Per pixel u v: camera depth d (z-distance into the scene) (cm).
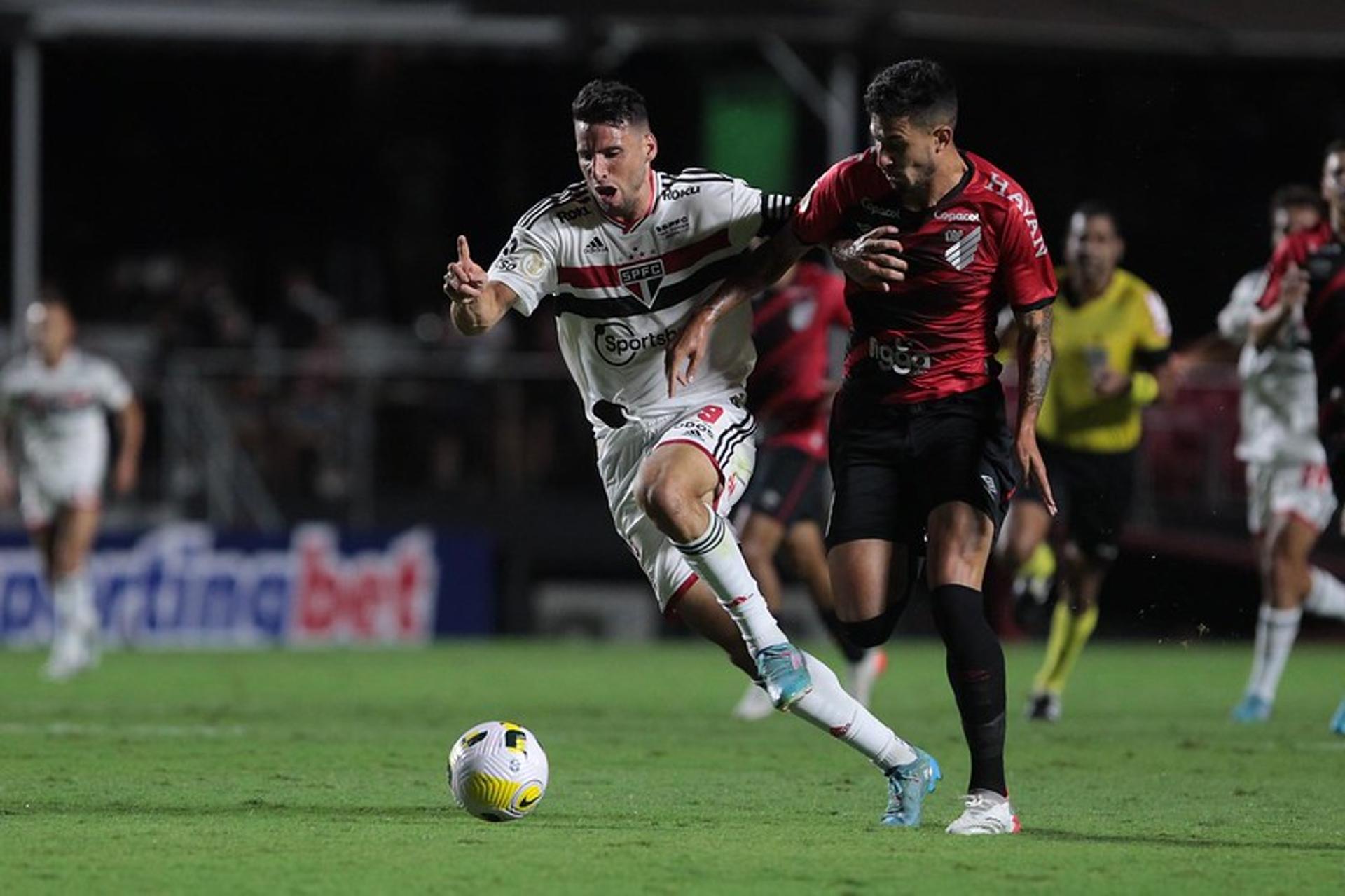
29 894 1831
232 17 6662
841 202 2338
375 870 1972
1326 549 6919
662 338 2495
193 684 4991
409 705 4356
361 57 8800
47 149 8838
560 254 2462
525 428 6931
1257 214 8144
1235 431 6694
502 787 2338
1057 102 8225
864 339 2353
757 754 3312
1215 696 4878
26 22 6619
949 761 3189
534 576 6962
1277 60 6775
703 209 2448
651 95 8606
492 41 6738
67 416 5341
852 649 4000
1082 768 3164
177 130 8938
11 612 6588
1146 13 6297
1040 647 6650
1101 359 4128
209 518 6781
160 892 1842
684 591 2530
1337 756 3362
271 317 8625
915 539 2388
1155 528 6725
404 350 7606
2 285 8575
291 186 8925
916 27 6097
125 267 8412
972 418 2312
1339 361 3716
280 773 2930
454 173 8856
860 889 1881
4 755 3178
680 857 2069
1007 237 2278
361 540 6700
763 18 6175
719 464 2420
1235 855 2148
